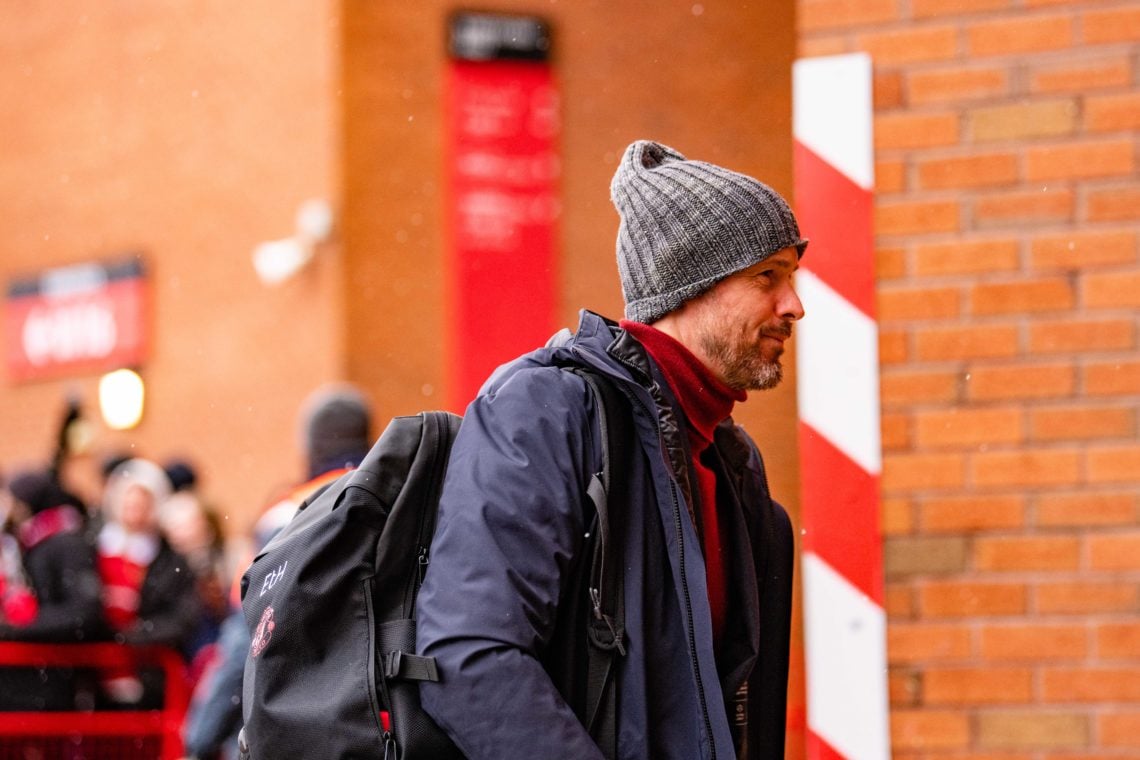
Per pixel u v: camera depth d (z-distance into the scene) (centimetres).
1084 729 969
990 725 977
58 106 4250
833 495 951
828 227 967
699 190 707
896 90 1010
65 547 2012
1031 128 992
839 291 962
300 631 672
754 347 709
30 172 4384
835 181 969
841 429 952
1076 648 972
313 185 3341
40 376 4353
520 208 3328
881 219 1008
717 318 707
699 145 3503
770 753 761
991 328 991
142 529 2123
